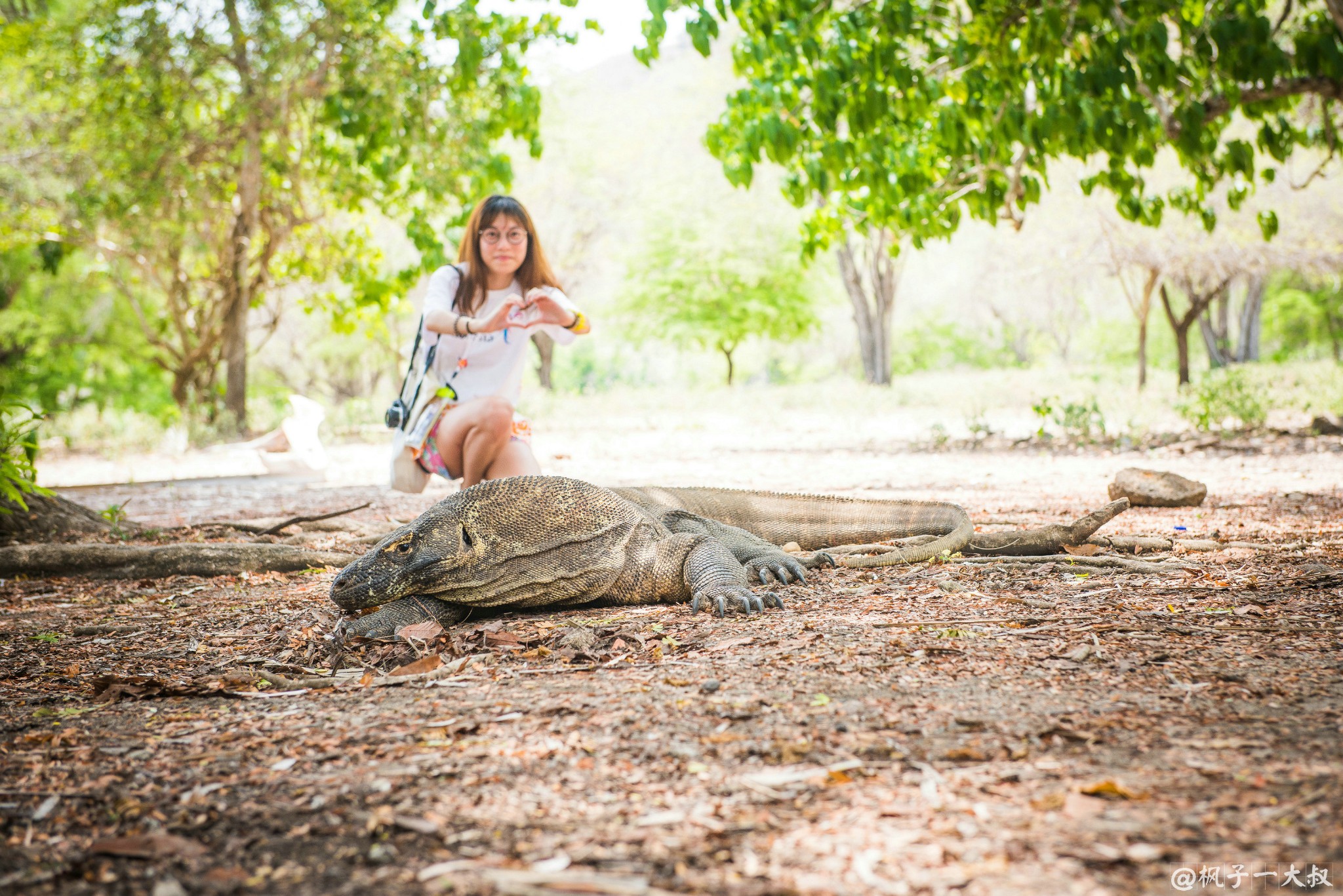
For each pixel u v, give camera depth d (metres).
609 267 46.91
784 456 14.57
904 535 5.68
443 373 5.72
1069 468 11.26
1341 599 3.84
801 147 10.32
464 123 14.49
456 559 4.07
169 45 18.28
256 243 23.00
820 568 5.04
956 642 3.30
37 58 18.59
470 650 3.57
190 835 2.01
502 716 2.68
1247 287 42.78
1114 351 58.66
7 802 2.22
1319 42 8.83
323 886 1.76
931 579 4.57
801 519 5.70
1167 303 26.20
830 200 11.88
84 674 3.47
